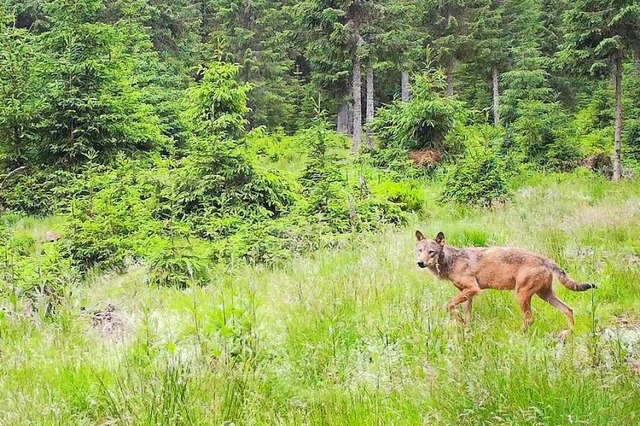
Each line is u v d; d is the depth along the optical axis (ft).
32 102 52.44
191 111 40.52
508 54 106.63
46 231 43.01
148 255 30.78
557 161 66.95
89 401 14.11
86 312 22.79
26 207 49.83
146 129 57.11
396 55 85.46
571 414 11.59
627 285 22.36
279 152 79.20
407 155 61.82
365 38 85.10
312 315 19.43
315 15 84.23
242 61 98.53
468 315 19.04
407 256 27.09
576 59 66.23
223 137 38.65
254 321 16.62
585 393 12.37
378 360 15.78
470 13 104.99
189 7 108.47
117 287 28.22
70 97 51.57
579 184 57.11
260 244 31.71
